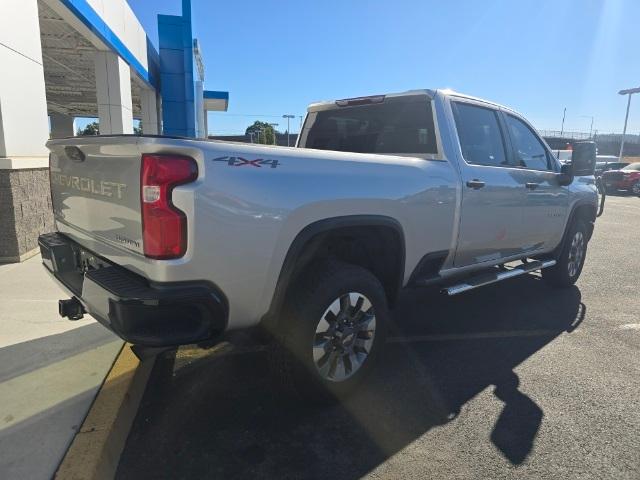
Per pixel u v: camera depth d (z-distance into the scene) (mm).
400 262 3568
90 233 3049
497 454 2758
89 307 2836
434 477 2568
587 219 6285
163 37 20219
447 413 3172
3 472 2414
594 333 4598
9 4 6414
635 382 3621
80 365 3496
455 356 4051
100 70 13398
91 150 2812
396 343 4328
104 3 11969
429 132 4102
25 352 3686
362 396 3377
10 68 6438
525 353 4125
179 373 3637
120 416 2939
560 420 3104
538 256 5727
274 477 2547
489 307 5363
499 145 4711
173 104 20719
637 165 24953
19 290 5102
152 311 2375
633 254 8484
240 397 3307
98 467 2484
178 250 2375
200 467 2607
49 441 2654
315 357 3027
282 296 2828
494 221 4395
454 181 3914
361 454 2742
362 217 3145
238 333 3020
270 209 2645
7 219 6215
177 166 2350
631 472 2619
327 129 5090
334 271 3076
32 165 6688
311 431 2947
